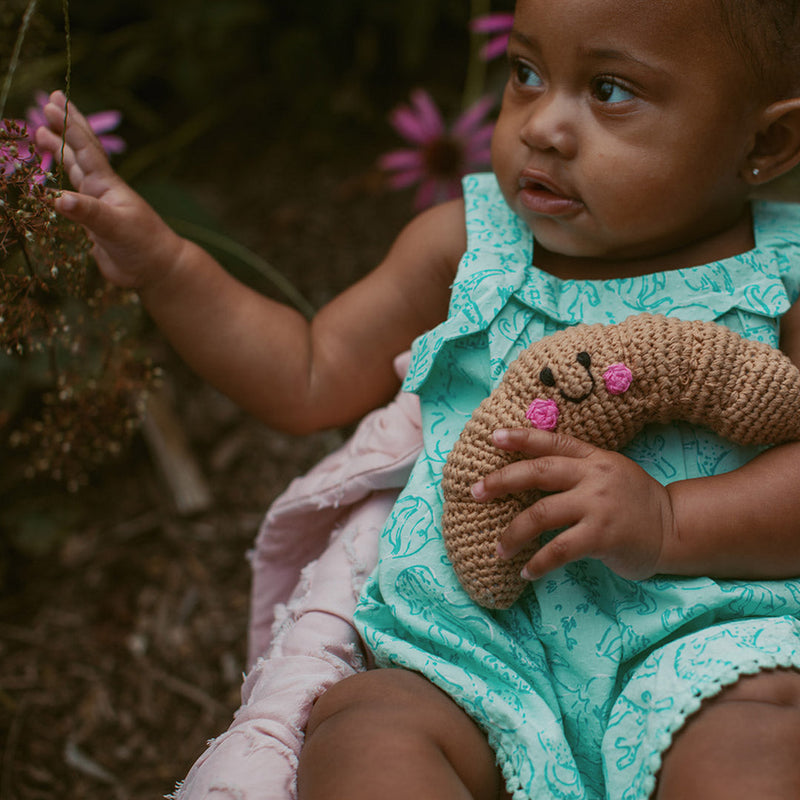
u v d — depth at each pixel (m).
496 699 0.98
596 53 1.04
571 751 1.02
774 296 1.12
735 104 1.07
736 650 0.94
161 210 1.97
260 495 2.08
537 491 1.01
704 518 0.99
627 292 1.15
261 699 1.04
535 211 1.12
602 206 1.08
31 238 1.11
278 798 0.93
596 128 1.07
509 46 1.14
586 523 0.95
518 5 1.11
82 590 1.91
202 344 1.29
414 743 0.90
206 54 2.62
